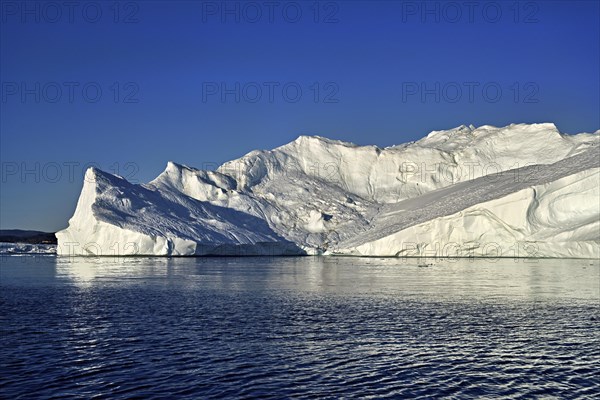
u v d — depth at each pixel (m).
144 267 80.62
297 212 128.62
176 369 23.72
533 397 20.58
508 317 35.81
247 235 114.56
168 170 132.38
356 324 33.47
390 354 26.28
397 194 136.75
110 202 105.94
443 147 144.75
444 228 98.56
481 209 95.00
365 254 107.25
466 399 20.41
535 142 131.38
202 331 31.38
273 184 137.62
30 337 29.84
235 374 23.06
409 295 46.66
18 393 20.70
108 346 27.72
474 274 65.94
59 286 53.97
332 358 25.53
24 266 83.12
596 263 82.06
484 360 25.27
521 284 54.34
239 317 35.91
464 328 32.25
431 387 21.61
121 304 41.69
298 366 24.25
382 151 144.62
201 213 117.94
